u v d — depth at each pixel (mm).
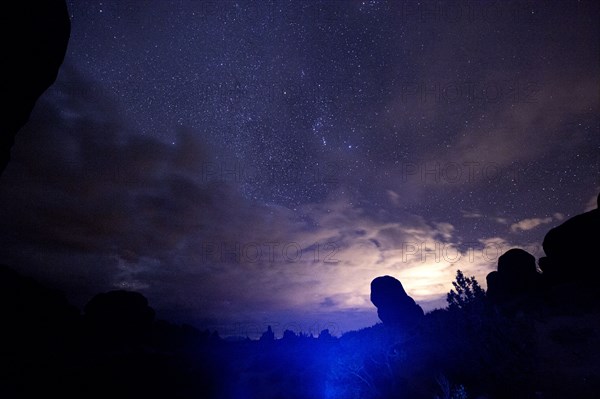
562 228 21078
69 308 25547
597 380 8734
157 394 15828
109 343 22641
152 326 33438
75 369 14297
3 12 5109
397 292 34031
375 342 19828
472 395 10266
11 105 5820
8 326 17641
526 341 10664
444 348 14508
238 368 29391
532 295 18359
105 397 13680
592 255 18812
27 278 24094
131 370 16625
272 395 20688
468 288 12883
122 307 31094
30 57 5820
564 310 14469
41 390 12164
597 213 19844
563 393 8602
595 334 11391
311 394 19625
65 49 6727
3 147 6004
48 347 17016
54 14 6215
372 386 14477
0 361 12773
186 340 34656
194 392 18125
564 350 10891
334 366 17062
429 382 12555
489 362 10359
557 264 20828
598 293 15281
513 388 9266
